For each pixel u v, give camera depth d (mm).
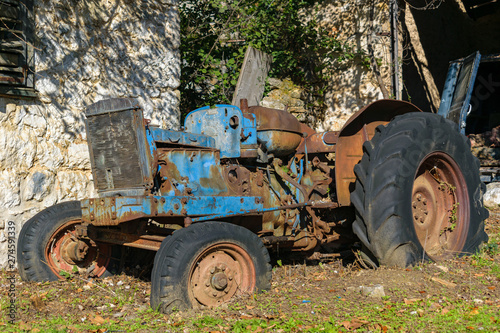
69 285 4496
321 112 9742
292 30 9500
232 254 3883
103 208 3867
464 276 4148
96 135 4191
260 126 4637
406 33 11414
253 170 4715
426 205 4816
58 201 5602
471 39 14242
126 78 6320
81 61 5922
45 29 5633
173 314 3475
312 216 4766
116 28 6254
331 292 3912
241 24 8906
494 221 6789
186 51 8469
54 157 5613
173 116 6727
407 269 4223
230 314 3531
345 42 9625
